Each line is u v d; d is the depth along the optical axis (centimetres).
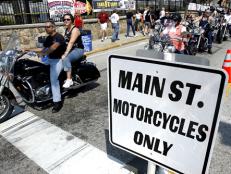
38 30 1058
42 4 1081
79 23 1039
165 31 771
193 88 157
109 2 1466
